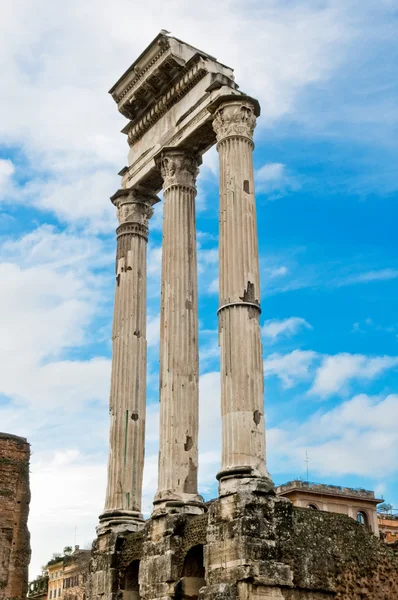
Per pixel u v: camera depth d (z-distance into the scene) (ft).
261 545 65.10
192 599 73.56
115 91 104.83
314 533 69.36
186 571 74.74
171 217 91.76
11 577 119.65
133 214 103.65
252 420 70.90
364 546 72.79
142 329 98.94
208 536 68.33
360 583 70.38
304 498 208.13
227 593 63.10
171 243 90.38
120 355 96.48
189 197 93.40
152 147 100.42
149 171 99.81
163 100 98.07
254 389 72.28
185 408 82.69
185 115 93.66
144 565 78.18
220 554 66.18
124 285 100.27
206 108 87.15
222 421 72.33
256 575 63.57
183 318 86.69
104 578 85.66
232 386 72.33
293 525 68.18
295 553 66.95
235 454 69.72
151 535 78.54
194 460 81.35
